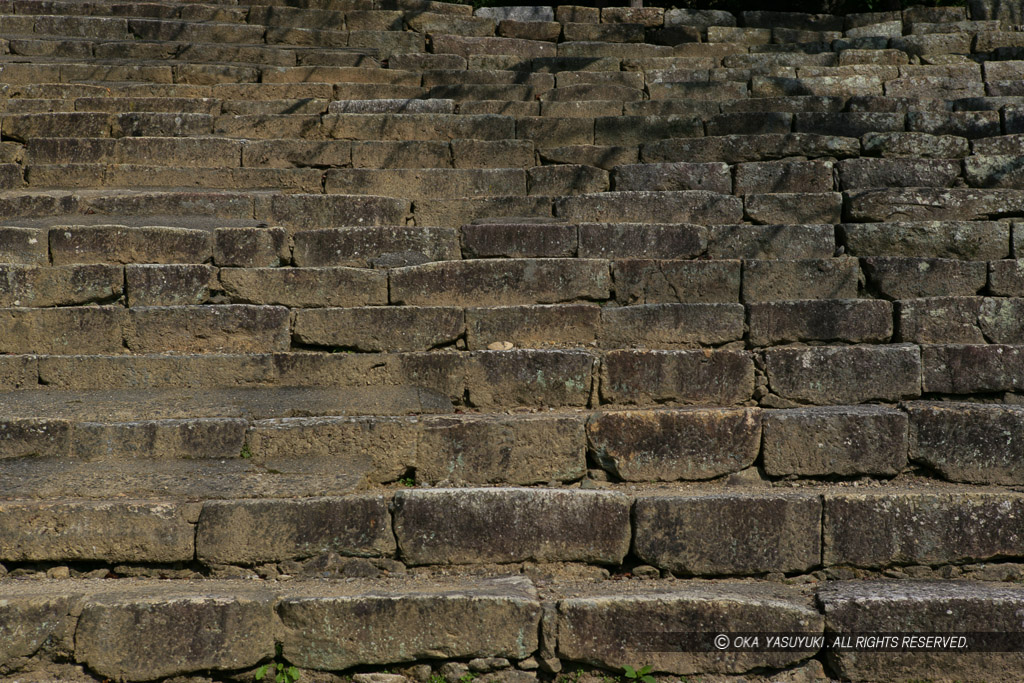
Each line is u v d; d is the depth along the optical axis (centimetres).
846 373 388
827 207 530
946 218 521
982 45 830
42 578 314
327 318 425
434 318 427
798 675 292
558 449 353
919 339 421
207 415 367
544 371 393
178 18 858
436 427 353
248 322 423
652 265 461
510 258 487
